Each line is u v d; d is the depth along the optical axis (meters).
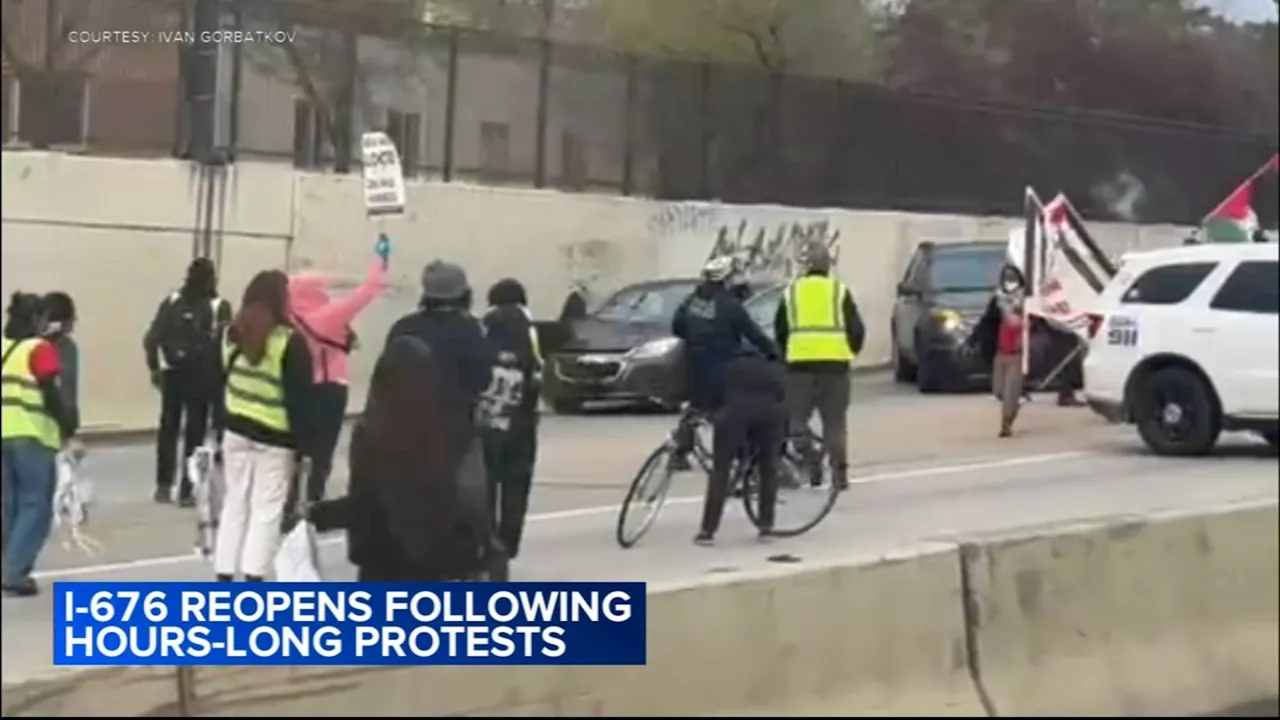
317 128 26.55
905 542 9.16
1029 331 26.45
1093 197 39.16
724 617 8.05
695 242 30.98
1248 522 10.56
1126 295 20.67
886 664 8.52
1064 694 9.14
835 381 16.09
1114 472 19.19
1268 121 47.22
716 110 32.75
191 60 24.33
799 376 15.97
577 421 24.78
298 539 10.43
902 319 30.12
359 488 10.37
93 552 13.73
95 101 23.27
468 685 7.40
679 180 32.22
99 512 15.87
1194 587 10.09
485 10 33.47
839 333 16.12
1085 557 9.50
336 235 25.39
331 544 13.82
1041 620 9.20
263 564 11.04
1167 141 40.47
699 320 14.64
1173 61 44.12
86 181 22.55
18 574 11.66
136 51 23.80
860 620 8.47
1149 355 20.28
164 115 24.03
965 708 8.72
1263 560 10.62
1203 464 19.75
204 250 23.77
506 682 7.49
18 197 22.03
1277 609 10.65
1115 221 39.44
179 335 16.36
